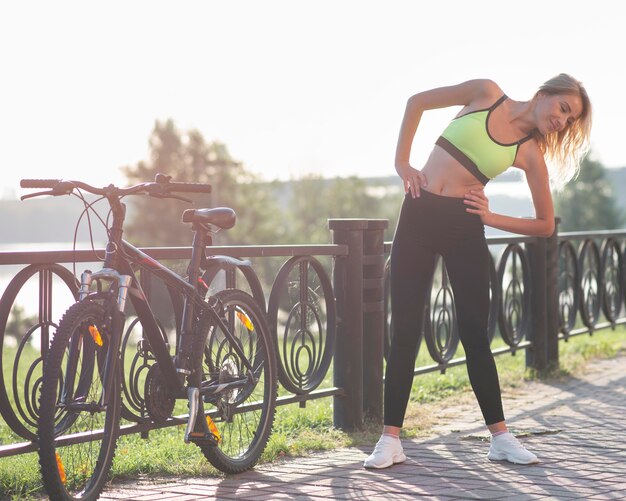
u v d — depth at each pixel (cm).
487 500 347
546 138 416
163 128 6650
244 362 418
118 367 354
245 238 6250
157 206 6106
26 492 364
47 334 355
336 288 508
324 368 499
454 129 411
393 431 420
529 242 704
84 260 361
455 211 408
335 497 359
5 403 343
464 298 416
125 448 451
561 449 446
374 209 6806
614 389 645
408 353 419
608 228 7394
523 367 743
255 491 373
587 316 806
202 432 378
